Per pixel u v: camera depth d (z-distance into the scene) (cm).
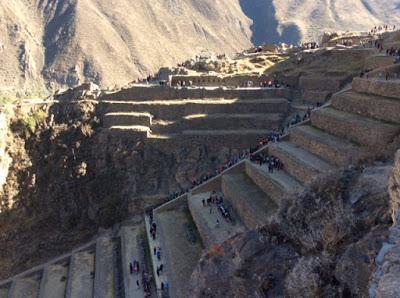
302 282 1953
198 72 7744
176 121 6631
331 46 8262
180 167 6244
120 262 4866
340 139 4391
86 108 6969
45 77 19825
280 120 6294
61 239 6031
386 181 2222
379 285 1311
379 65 5941
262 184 4584
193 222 4941
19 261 5812
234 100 6794
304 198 2459
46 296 4612
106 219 6094
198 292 2422
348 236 2023
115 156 6475
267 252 2331
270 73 7400
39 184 6425
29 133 6762
